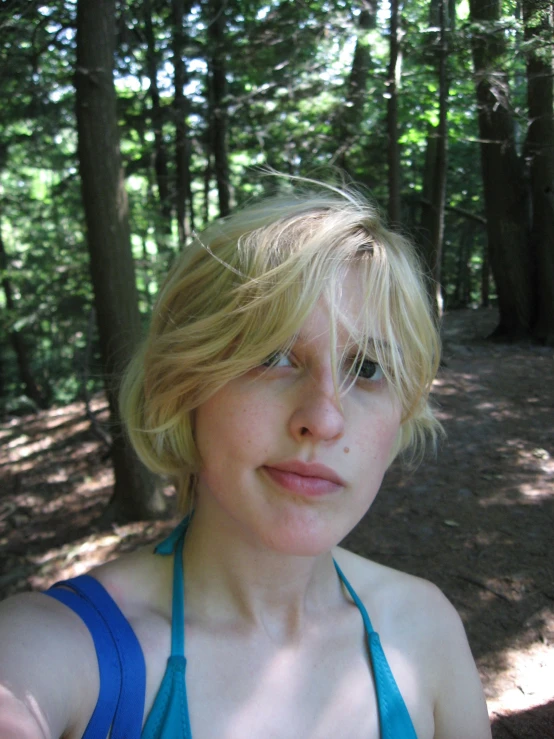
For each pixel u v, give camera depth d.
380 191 11.45
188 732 0.83
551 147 9.77
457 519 4.80
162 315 0.92
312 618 0.99
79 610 0.86
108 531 5.31
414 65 8.78
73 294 9.13
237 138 11.05
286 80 8.99
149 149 10.96
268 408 0.82
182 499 1.05
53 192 8.74
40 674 0.76
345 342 0.84
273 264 0.83
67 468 7.04
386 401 0.89
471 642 3.46
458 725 1.08
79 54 4.54
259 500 0.83
